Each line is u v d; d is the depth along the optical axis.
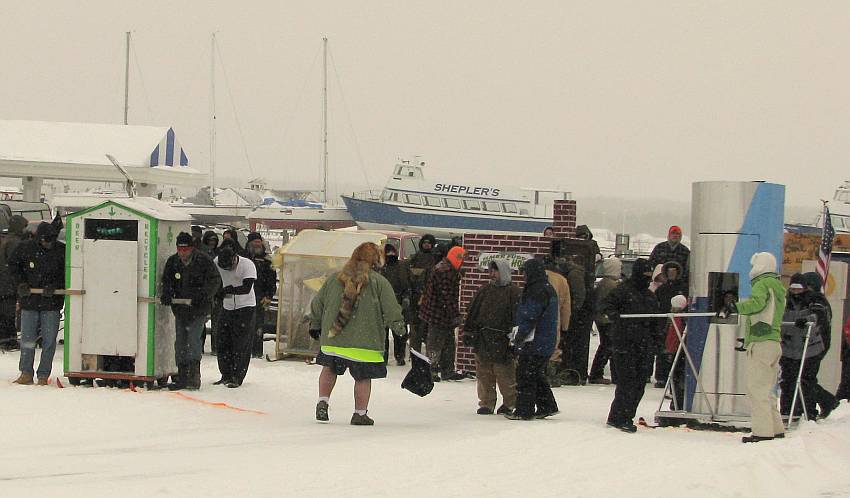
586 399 20.89
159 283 17.89
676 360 16.77
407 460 12.46
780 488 11.92
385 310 15.80
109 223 17.89
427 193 99.19
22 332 17.98
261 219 103.81
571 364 23.80
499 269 17.98
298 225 103.81
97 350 17.83
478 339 18.02
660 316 15.80
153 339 17.78
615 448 13.99
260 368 22.53
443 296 22.48
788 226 70.94
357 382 15.88
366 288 15.82
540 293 16.97
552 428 15.59
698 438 15.25
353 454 12.73
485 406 18.11
